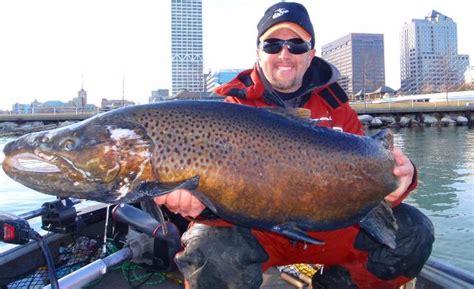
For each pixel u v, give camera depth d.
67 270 1.40
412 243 1.03
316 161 0.88
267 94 1.13
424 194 4.43
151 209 0.89
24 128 13.43
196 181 0.81
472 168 5.96
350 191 0.91
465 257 2.57
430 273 1.21
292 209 0.87
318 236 1.00
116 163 0.81
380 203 0.97
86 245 1.53
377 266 1.05
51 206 1.41
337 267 1.11
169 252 1.34
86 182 0.82
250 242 0.97
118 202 0.83
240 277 0.96
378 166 0.94
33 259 1.43
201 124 0.83
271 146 0.85
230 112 0.86
